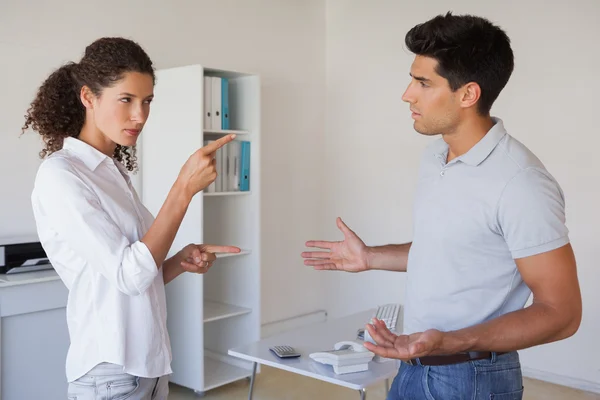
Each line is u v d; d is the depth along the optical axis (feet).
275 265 17.11
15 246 10.39
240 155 13.56
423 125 5.02
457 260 4.92
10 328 9.83
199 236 12.42
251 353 8.54
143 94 5.23
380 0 16.76
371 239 17.29
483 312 4.86
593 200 13.32
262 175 16.51
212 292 14.73
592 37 13.10
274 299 17.15
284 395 13.08
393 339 4.23
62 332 10.50
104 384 5.25
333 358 7.86
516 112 14.29
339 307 18.19
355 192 17.60
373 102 17.07
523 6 14.07
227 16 15.42
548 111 13.82
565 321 4.43
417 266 5.23
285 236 17.33
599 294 13.33
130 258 4.92
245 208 13.97
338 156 17.97
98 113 5.23
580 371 13.65
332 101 18.03
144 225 5.70
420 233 5.22
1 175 11.39
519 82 14.21
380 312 10.50
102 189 5.27
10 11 11.32
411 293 5.32
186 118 12.58
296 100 17.35
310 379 14.10
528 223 4.48
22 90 11.57
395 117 16.60
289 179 17.29
